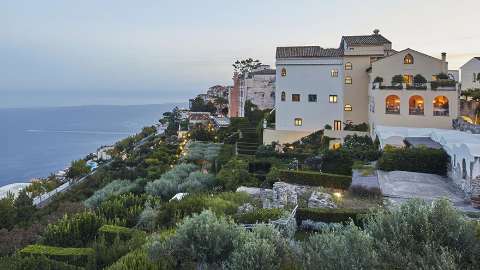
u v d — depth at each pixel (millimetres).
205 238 14148
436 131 42906
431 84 50344
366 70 59781
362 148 46875
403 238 11438
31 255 16844
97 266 17172
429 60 55188
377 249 11375
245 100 91062
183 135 106750
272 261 12656
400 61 55750
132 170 68062
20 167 177125
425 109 50594
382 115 52094
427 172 35688
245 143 66875
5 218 38812
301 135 61750
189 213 24578
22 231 27891
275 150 54812
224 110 156750
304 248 13258
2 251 24469
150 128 168750
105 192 50438
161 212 25688
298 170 40562
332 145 56688
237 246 13633
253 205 27297
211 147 73688
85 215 24219
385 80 56062
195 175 45938
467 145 28812
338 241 11273
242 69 151625
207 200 26516
